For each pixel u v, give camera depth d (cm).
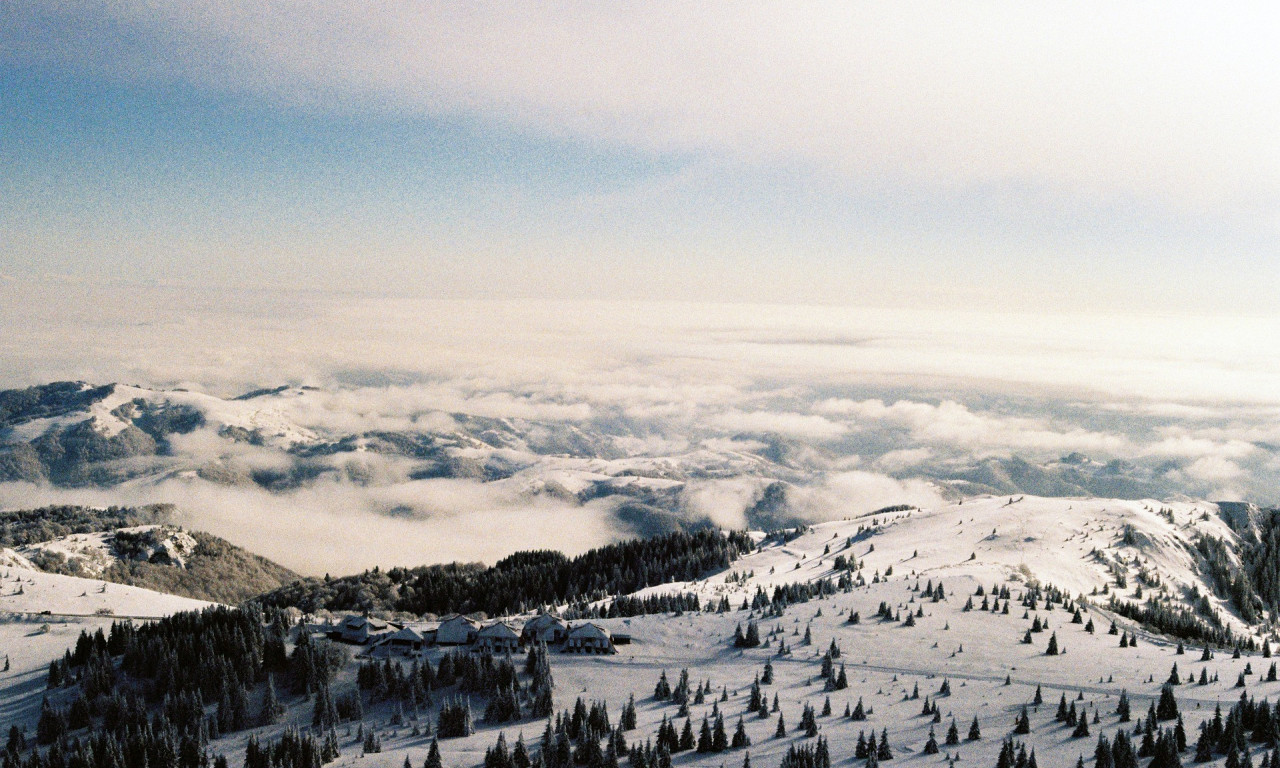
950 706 18212
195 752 18112
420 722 19225
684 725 17162
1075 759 14925
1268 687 18362
